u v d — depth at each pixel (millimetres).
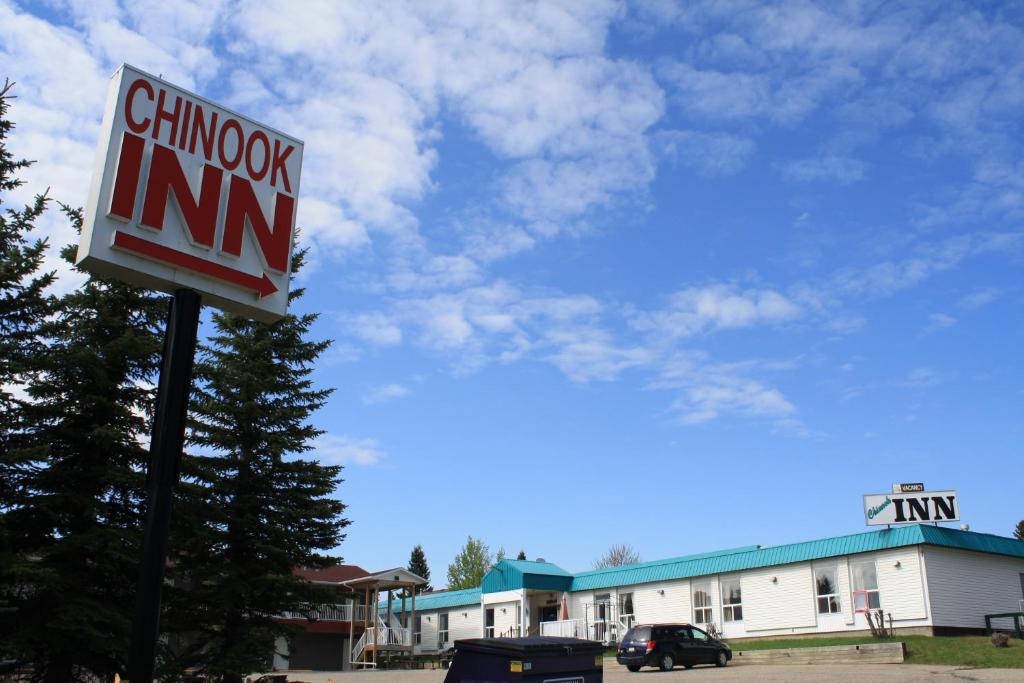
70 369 16047
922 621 28812
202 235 12711
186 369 12305
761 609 34156
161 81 12875
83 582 15266
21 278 14984
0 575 13688
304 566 20875
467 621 47719
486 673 11570
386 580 44031
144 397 17016
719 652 29344
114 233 11891
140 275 12195
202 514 18719
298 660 45938
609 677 26422
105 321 16750
